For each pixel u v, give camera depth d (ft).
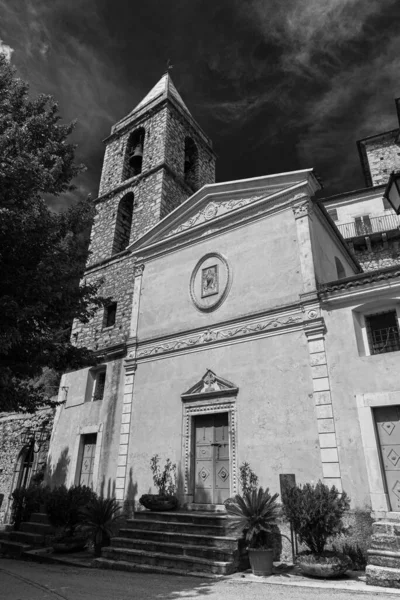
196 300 46.11
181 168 77.36
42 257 30.27
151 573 28.60
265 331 38.78
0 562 36.40
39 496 46.68
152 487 40.55
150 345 48.08
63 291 31.19
